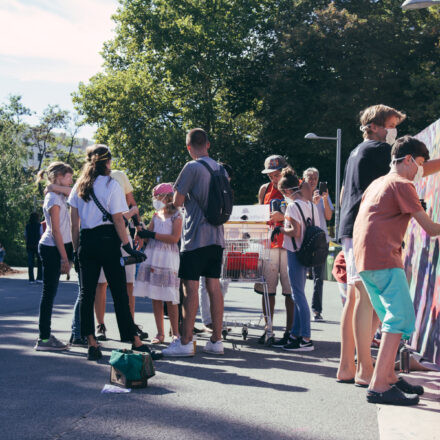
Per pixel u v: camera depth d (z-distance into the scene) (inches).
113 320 363.9
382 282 185.3
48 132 2529.5
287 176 276.5
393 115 221.6
